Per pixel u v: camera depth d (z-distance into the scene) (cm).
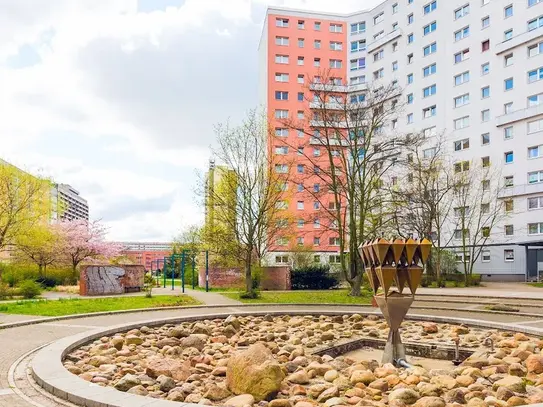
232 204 2842
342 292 3038
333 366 969
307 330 1448
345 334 1445
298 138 6550
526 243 4628
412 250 1061
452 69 5938
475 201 4778
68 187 10538
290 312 1877
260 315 1852
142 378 854
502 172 5319
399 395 730
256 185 2948
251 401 742
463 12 5859
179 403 634
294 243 4844
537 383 835
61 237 4038
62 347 1039
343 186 2802
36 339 1244
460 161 5438
